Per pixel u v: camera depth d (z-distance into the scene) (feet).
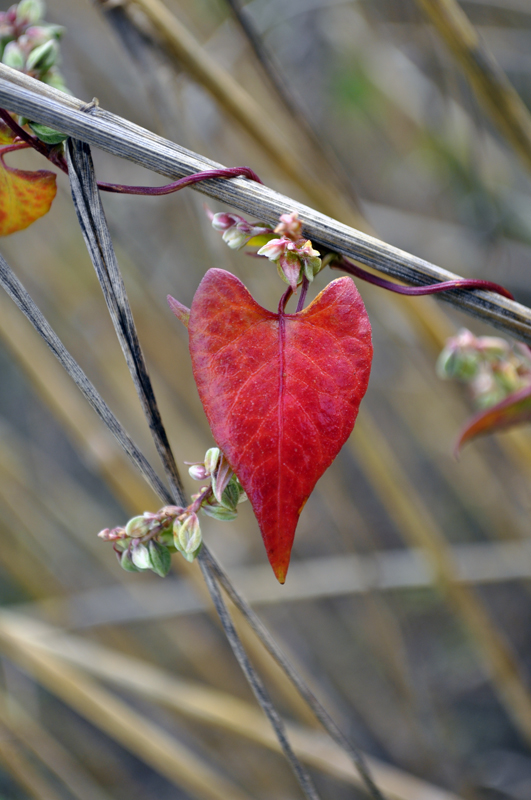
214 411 1.27
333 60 3.39
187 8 2.62
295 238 1.29
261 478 1.27
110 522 3.45
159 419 1.35
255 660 2.66
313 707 1.42
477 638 2.55
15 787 2.92
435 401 3.06
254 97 2.52
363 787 2.23
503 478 3.10
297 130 1.85
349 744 1.44
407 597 3.73
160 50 1.65
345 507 2.71
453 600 2.54
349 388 1.28
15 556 2.94
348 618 3.55
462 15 1.53
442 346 1.95
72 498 3.45
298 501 1.27
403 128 3.47
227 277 1.28
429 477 3.96
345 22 2.98
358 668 3.44
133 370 1.34
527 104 3.32
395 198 3.83
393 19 3.00
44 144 1.33
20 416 4.38
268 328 1.28
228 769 3.08
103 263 1.33
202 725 3.24
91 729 3.61
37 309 1.35
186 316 1.28
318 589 2.84
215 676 3.13
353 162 3.74
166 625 3.10
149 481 1.36
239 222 1.33
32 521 3.13
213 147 2.31
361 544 2.71
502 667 2.54
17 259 2.71
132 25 1.64
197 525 1.32
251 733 2.24
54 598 2.96
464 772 3.03
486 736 3.32
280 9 2.38
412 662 3.26
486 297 1.36
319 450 1.27
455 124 2.75
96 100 1.32
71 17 2.79
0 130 1.33
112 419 1.35
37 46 1.40
